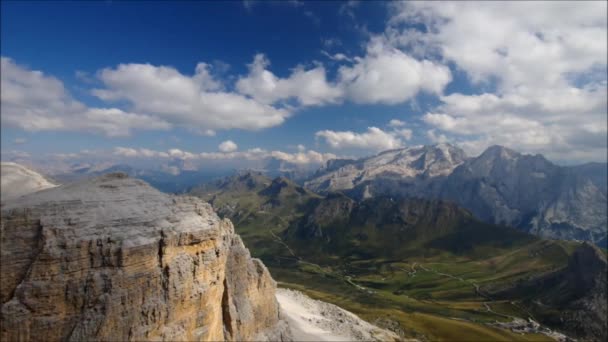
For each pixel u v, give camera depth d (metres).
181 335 52.06
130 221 50.72
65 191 50.69
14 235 43.12
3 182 49.72
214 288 59.66
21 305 41.09
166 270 51.16
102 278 45.19
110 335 44.59
